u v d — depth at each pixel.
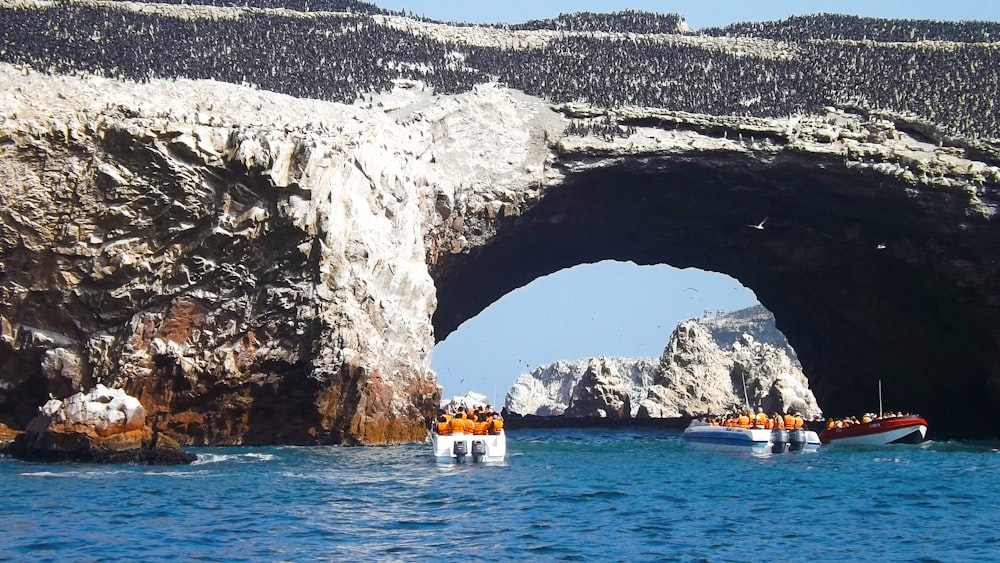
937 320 84.62
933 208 78.38
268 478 49.16
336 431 64.81
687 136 81.62
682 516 41.69
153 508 41.31
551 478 51.22
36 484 46.28
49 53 72.00
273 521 39.22
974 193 77.62
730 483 50.62
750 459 62.44
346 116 74.31
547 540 37.00
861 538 38.03
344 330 64.56
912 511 43.19
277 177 64.81
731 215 85.00
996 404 82.12
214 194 65.88
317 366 64.06
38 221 64.69
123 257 64.94
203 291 65.50
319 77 80.25
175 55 78.19
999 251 78.25
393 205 70.88
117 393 56.03
